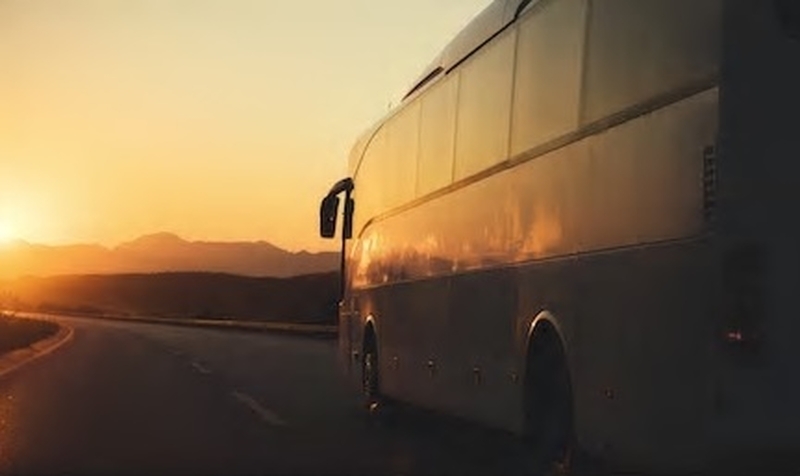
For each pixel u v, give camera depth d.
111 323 87.12
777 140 7.21
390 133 16.38
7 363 32.03
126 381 25.16
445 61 13.55
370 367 17.50
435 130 13.80
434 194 13.75
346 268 20.31
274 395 21.55
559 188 9.75
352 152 20.25
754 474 7.20
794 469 7.16
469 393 12.27
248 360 33.97
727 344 7.10
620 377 8.47
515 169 10.87
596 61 9.04
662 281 7.82
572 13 9.58
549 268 9.95
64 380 25.42
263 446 14.13
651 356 7.96
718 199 7.18
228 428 16.06
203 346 44.09
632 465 8.65
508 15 11.28
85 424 16.52
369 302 17.59
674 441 7.64
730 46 7.23
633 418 8.26
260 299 149.38
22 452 13.49
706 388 7.23
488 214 11.66
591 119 9.10
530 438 10.48
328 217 21.00
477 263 11.99
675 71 7.75
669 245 7.73
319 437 15.13
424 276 14.13
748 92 7.21
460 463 12.66
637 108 8.28
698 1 7.51
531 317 10.36
